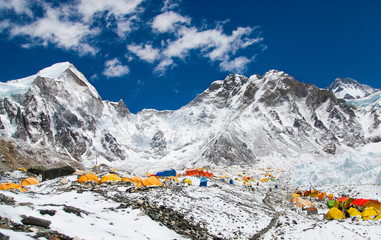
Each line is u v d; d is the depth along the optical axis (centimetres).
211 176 8525
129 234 2244
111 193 3666
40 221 1895
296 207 5222
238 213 3809
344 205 4509
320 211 4938
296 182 9100
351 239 2573
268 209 4691
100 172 6116
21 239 1580
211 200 4166
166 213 3028
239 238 2928
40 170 6688
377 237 2575
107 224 2316
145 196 3688
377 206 4212
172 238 2420
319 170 8762
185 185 5212
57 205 2412
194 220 3094
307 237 2747
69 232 1942
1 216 1783
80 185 4084
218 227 3091
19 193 3178
